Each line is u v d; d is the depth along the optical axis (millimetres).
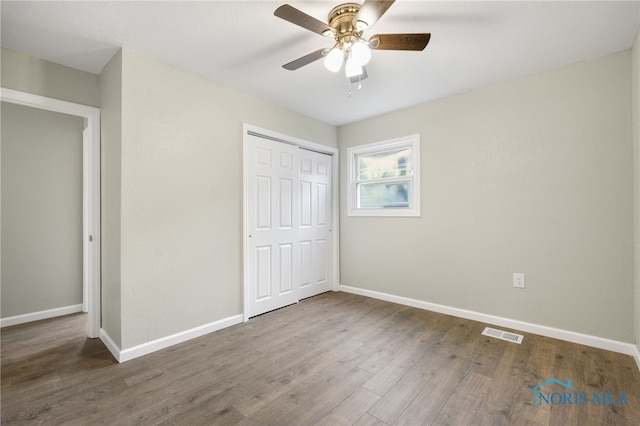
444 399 1750
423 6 1774
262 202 3262
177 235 2523
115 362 2193
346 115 3746
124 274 2227
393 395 1789
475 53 2299
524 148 2699
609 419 1572
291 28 2020
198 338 2609
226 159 2895
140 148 2309
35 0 1704
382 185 3855
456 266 3113
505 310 2814
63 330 2828
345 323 2951
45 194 3178
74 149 3363
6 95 2199
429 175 3297
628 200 2254
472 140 2994
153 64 2389
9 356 2297
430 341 2525
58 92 2438
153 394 1804
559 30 2008
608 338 2330
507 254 2797
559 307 2541
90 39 2119
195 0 1735
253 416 1612
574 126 2463
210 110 2768
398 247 3576
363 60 1703
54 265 3230
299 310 3355
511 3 1753
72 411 1651
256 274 3182
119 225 2230
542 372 2021
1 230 2934
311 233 3893
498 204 2844
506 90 2789
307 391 1832
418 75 2662
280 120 3414
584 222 2426
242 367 2115
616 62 2289
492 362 2164
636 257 2168
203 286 2701
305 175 3816
